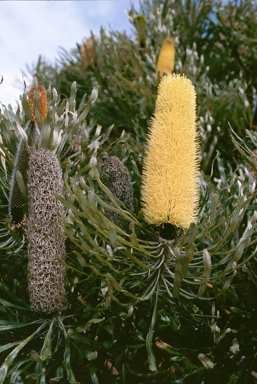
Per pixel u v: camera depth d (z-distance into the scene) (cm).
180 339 65
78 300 59
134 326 59
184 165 52
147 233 62
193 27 144
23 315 59
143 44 131
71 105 68
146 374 63
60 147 63
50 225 54
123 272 54
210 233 63
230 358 63
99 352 61
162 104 53
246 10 150
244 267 61
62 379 58
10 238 63
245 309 64
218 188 71
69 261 60
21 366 60
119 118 127
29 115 62
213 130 110
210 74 137
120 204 62
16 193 60
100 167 63
